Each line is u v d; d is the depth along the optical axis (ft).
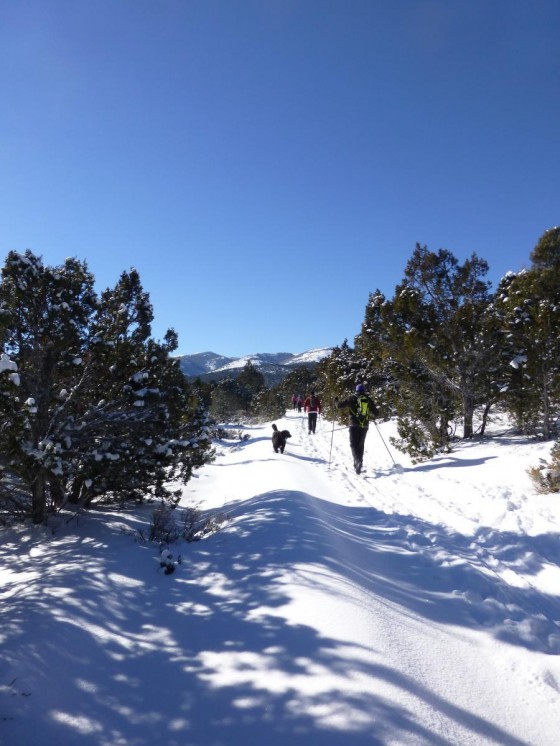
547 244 50.26
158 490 21.80
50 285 18.42
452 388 41.83
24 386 18.79
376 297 49.70
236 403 141.69
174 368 25.36
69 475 19.06
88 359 19.20
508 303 39.55
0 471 16.21
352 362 76.33
